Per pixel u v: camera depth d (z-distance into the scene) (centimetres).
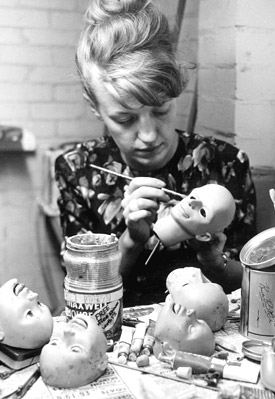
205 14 119
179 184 109
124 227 108
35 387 60
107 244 69
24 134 146
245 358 66
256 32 112
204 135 119
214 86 120
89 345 60
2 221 149
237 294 86
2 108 144
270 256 70
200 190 78
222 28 115
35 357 64
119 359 65
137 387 59
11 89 143
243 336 72
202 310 70
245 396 56
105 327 69
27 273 151
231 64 114
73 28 142
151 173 108
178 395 58
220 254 91
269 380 58
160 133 95
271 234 72
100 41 92
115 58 90
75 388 59
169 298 72
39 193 150
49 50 142
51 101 146
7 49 141
